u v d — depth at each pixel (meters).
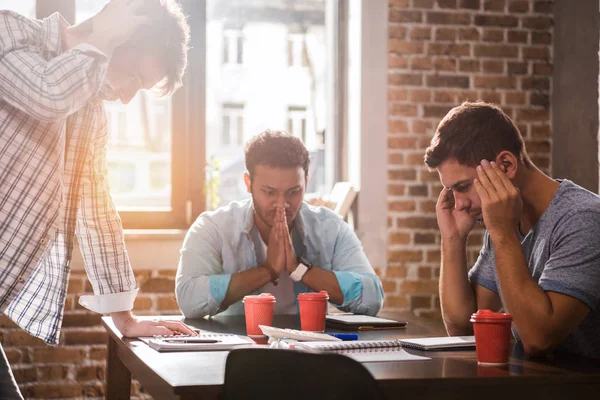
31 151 1.58
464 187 1.60
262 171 2.19
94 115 1.75
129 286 1.86
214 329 1.90
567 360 1.38
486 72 3.98
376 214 3.85
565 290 1.44
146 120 3.75
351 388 0.98
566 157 3.95
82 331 3.51
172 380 1.16
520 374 1.21
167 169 3.78
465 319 1.85
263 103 4.20
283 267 2.21
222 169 4.14
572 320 1.43
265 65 4.19
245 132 4.20
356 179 3.90
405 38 3.90
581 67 3.84
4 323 3.42
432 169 1.67
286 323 2.01
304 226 2.42
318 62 4.22
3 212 1.57
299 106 4.21
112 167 3.72
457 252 1.89
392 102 3.88
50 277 1.77
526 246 1.66
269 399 1.06
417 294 3.88
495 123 1.58
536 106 4.04
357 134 3.88
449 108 3.94
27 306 1.78
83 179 1.82
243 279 2.16
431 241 3.90
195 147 3.80
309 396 1.02
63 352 3.49
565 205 1.57
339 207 3.68
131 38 1.66
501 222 1.52
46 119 1.51
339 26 4.09
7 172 1.56
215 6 4.15
